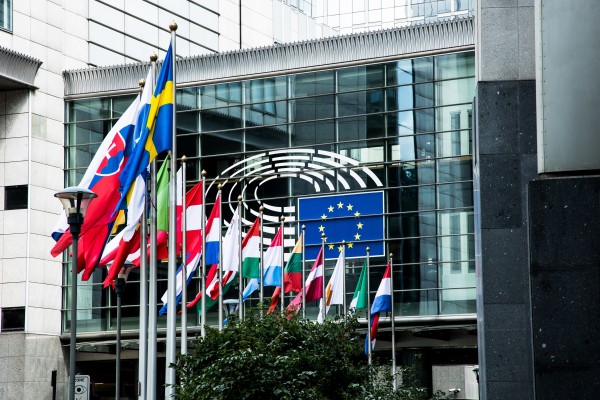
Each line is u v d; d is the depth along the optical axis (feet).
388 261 162.40
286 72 188.14
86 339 193.06
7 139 193.57
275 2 252.01
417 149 178.60
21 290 189.47
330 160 183.62
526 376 71.31
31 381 187.83
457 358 209.05
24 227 190.70
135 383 206.18
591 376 51.57
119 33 211.61
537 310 52.29
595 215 52.42
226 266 132.05
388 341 181.06
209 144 191.93
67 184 198.08
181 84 194.08
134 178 89.81
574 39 53.78
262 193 187.01
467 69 177.37
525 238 72.49
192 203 125.29
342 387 92.48
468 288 171.63
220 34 232.73
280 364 78.23
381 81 182.50
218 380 76.89
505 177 73.10
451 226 174.50
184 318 114.42
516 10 74.54
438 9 269.44
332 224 181.47
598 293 51.98
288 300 179.01
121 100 197.98
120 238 100.73
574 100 53.57
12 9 191.11
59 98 198.80
